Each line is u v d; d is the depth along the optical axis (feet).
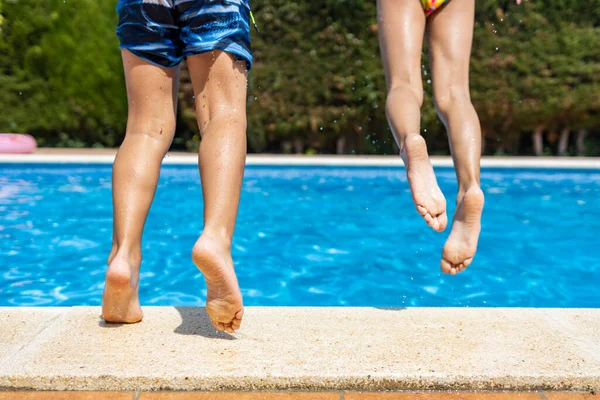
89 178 28.43
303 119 36.91
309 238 17.38
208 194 6.63
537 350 6.30
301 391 5.67
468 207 7.48
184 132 38.68
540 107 35.78
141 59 7.00
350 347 6.34
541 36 35.12
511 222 19.83
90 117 38.06
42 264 14.48
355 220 19.93
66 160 29.73
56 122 37.86
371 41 35.68
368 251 15.97
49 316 7.38
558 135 37.70
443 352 6.22
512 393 5.69
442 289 12.87
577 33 35.04
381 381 5.69
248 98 36.83
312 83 36.45
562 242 17.10
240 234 17.79
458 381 5.70
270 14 35.76
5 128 37.35
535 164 30.78
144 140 7.16
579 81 35.47
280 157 33.65
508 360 6.03
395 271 14.20
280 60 36.37
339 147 37.96
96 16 36.65
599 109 35.94
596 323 7.19
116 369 5.74
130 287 6.88
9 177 28.32
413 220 20.01
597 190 26.43
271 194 24.97
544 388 5.74
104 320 7.21
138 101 7.14
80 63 37.04
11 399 5.44
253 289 12.80
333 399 5.52
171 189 25.76
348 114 36.63
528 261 15.10
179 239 17.16
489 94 35.68
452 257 7.52
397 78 8.05
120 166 7.09
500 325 7.09
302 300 12.09
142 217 7.09
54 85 37.27
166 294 12.41
